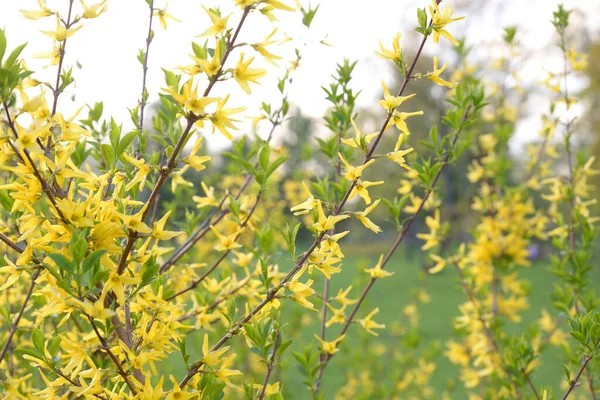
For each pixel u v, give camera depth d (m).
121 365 1.62
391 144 12.04
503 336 3.82
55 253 1.38
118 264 1.64
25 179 1.44
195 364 1.65
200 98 1.42
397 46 1.95
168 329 1.72
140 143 2.05
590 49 12.77
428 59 16.47
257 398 1.92
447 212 16.50
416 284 21.06
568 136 3.84
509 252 4.46
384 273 2.62
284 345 1.89
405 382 5.33
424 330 11.88
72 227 1.37
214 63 1.42
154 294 1.84
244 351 4.53
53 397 1.68
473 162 5.19
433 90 15.46
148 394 1.54
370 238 32.34
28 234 1.44
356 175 1.84
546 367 8.32
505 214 4.70
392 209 2.71
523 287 4.62
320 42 2.78
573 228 3.54
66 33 1.63
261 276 1.78
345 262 28.83
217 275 2.81
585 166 3.85
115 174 1.80
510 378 3.18
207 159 1.54
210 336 4.59
